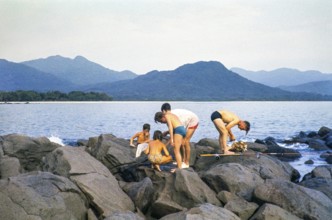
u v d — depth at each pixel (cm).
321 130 2875
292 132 3503
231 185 947
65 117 5500
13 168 1059
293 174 1299
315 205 812
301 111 8788
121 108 10031
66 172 859
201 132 3431
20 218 649
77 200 775
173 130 1052
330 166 1250
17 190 684
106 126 3931
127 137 2917
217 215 714
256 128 3928
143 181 921
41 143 1316
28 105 12062
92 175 862
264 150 1773
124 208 829
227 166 1016
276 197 830
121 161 1125
